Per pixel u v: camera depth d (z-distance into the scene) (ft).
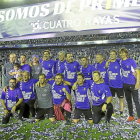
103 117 10.41
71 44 54.44
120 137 7.82
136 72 9.53
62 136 8.00
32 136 8.02
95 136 7.98
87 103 9.52
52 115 9.70
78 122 9.80
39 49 62.34
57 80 9.65
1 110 12.50
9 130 8.72
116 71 10.50
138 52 52.60
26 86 10.23
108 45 56.65
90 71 12.14
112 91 10.98
